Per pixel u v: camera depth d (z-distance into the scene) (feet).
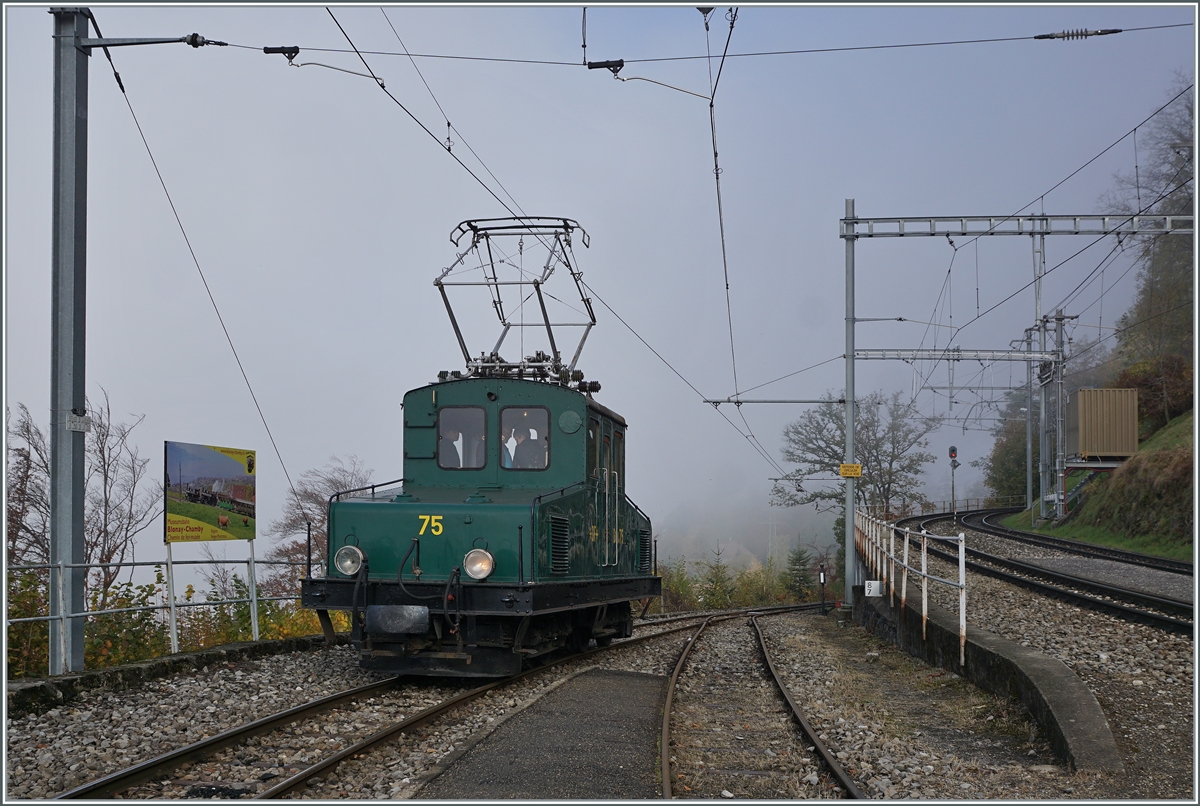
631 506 54.03
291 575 102.42
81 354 36.17
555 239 46.60
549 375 45.42
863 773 25.32
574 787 23.35
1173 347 152.76
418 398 43.55
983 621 48.01
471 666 37.86
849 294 85.10
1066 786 23.89
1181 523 98.22
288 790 22.27
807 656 55.57
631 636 60.29
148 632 43.75
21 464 60.64
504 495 40.16
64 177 35.99
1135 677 33.99
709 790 23.82
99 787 21.85
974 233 76.64
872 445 188.14
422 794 22.40
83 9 36.55
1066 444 145.69
